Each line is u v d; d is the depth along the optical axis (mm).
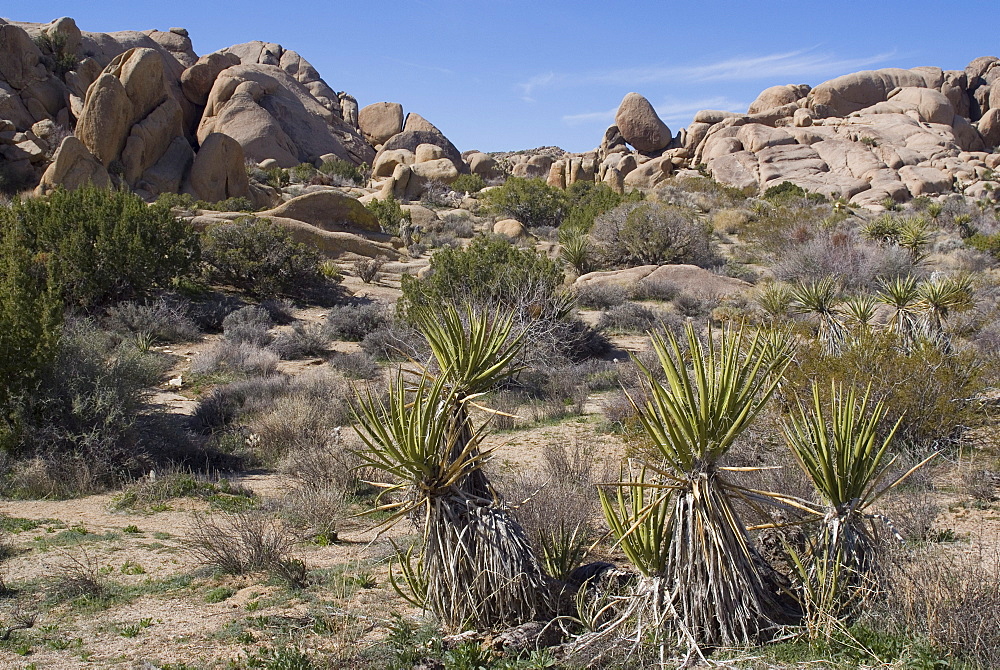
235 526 7879
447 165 61906
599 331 20969
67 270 21172
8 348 11281
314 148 68250
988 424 9508
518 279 19797
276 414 13617
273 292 25828
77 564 7320
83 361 12344
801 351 10188
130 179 41219
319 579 6973
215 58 65812
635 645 4621
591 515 7848
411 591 5773
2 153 38469
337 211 34562
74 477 10750
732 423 4641
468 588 5086
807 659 4445
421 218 41094
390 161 62969
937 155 71625
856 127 76062
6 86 45000
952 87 86812
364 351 20094
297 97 72125
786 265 29797
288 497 9648
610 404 13961
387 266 31625
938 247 35469
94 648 5441
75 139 35719
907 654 4422
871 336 10383
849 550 5004
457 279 20609
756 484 7133
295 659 4887
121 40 64000
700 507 4609
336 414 14320
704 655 4562
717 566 4605
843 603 4945
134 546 8062
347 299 26812
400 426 5004
